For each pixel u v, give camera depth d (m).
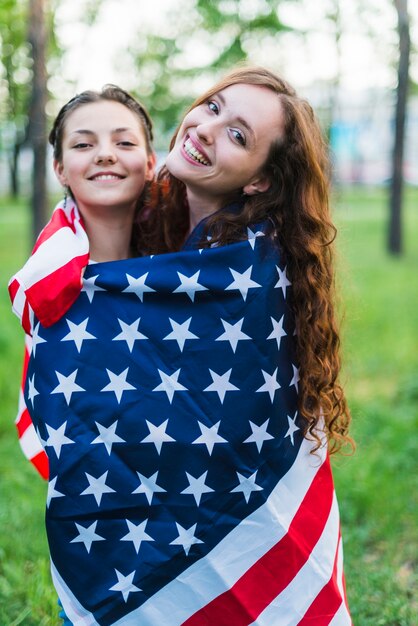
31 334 2.03
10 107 14.95
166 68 18.73
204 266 1.95
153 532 1.94
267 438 1.99
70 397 1.93
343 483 3.94
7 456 4.43
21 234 17.03
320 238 2.16
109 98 2.29
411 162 28.38
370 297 8.74
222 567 1.96
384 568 3.26
